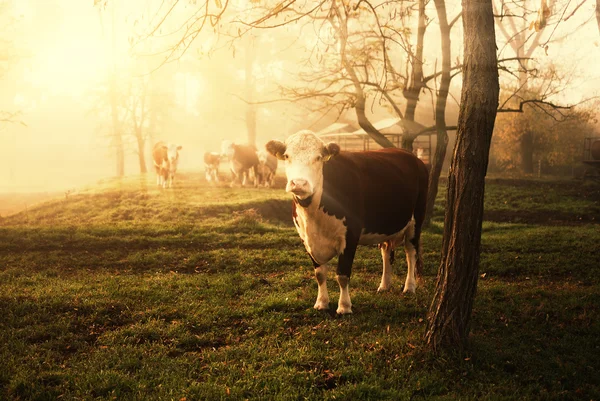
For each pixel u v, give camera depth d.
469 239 5.29
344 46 12.38
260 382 4.88
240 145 27.06
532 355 5.48
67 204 20.16
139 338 6.11
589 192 23.14
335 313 7.00
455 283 5.32
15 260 10.86
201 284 8.54
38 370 5.18
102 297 7.61
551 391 4.75
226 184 28.28
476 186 5.26
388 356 5.43
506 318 6.73
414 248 8.36
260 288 8.30
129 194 21.48
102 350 5.69
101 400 4.56
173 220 16.58
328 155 6.38
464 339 5.39
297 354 5.48
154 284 8.45
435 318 5.42
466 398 4.48
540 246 11.66
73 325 6.53
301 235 7.09
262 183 28.03
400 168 8.06
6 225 17.19
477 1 5.16
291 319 6.73
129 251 11.80
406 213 7.91
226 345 6.00
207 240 12.86
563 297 7.61
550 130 32.94
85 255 11.34
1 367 5.20
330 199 6.64
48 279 9.02
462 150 5.27
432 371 5.03
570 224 17.12
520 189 24.27
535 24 6.27
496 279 9.26
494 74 5.21
